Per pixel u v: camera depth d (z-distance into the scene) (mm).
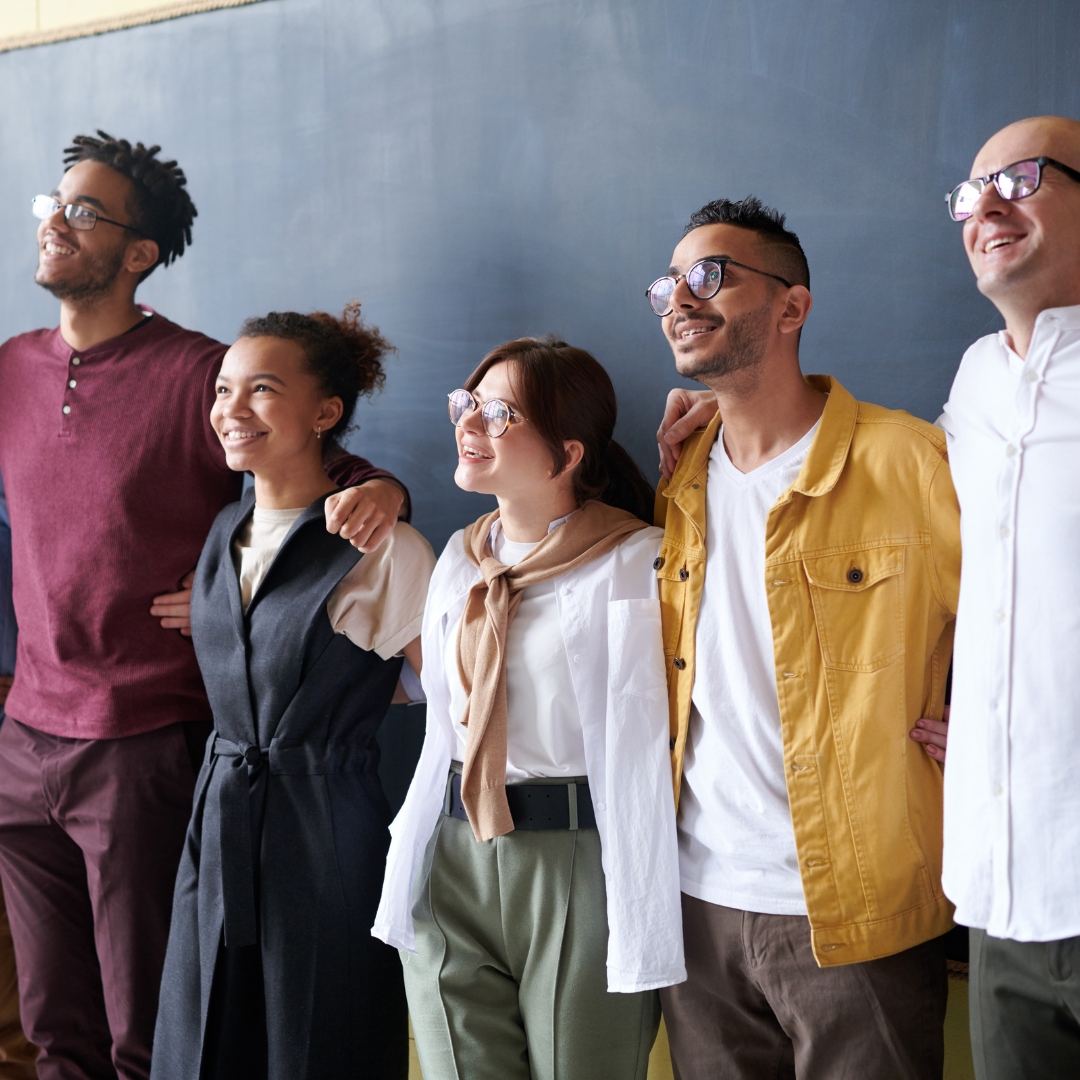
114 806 2029
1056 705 1188
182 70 2416
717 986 1482
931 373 1840
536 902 1536
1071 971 1185
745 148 1948
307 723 1769
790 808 1398
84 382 2209
